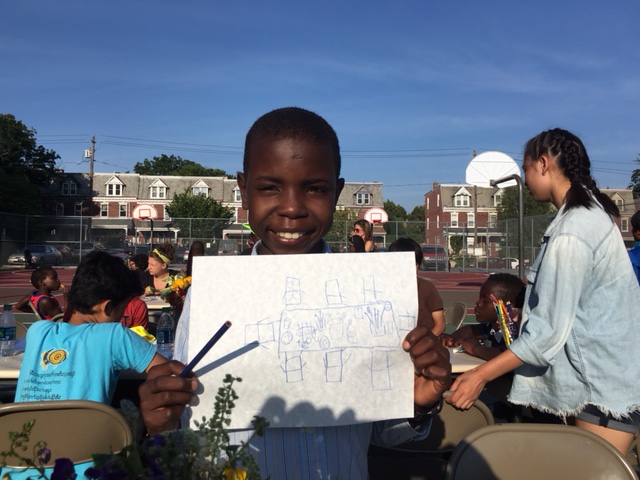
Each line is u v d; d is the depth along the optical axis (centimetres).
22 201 4894
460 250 3450
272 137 142
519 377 262
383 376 135
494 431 190
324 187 144
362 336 136
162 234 5453
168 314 471
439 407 143
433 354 131
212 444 102
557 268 233
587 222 238
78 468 228
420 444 296
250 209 149
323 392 133
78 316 298
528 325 236
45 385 260
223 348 131
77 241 3612
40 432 226
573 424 252
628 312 237
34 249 3409
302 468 133
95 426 230
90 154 6022
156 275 781
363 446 146
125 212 6219
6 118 5697
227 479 102
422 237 3584
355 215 4550
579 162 265
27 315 1121
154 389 121
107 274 296
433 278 2714
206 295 134
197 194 6162
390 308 137
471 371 235
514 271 2722
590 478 184
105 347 268
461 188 6375
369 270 138
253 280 135
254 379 132
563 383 243
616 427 236
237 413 131
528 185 285
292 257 137
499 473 187
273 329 134
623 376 232
